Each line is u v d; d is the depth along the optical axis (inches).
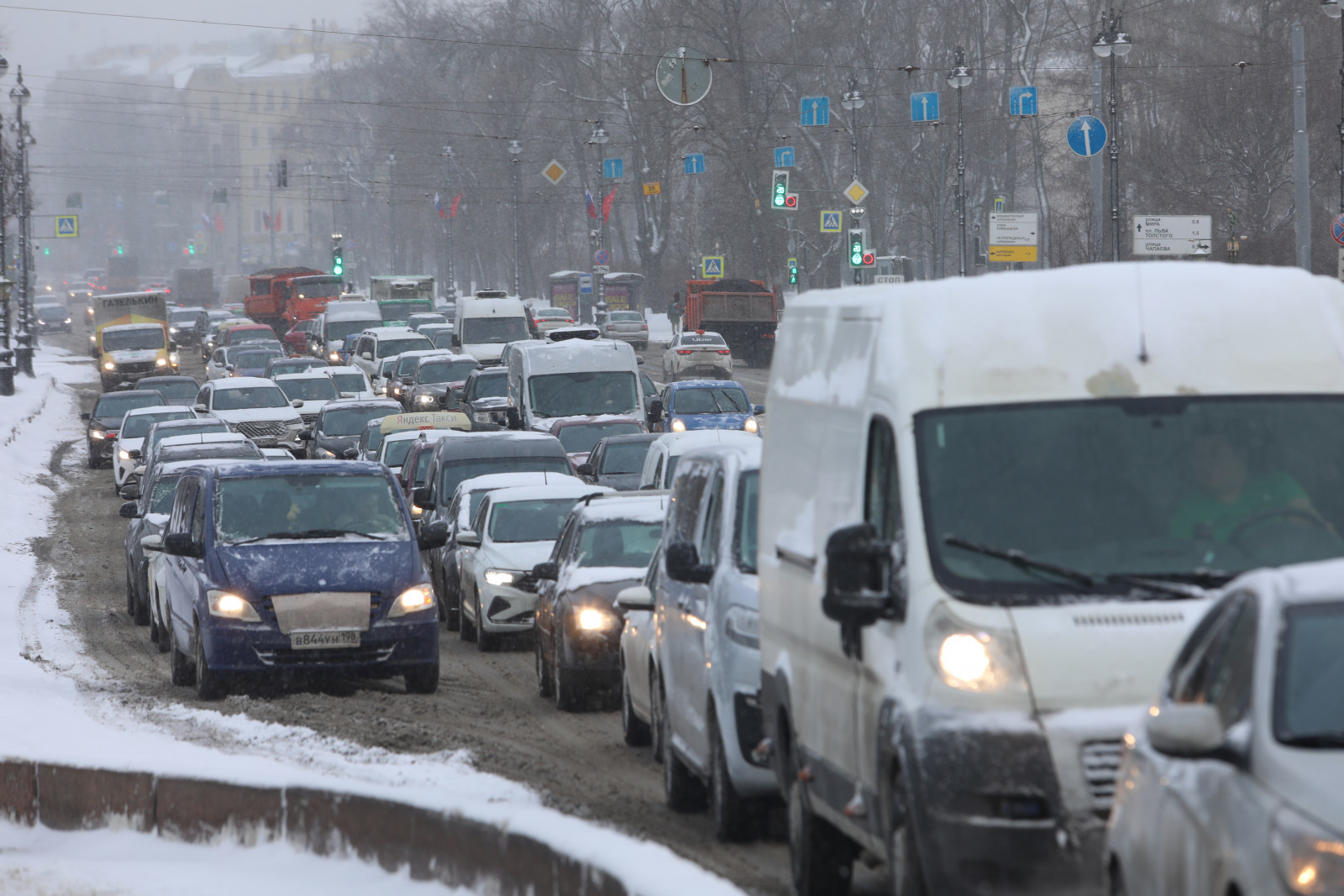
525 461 3358.8
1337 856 557.6
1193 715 639.1
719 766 1266.0
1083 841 783.1
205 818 1336.1
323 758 1665.8
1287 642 642.8
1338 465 883.4
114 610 3179.1
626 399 4505.4
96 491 5477.4
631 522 2103.8
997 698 803.4
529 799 1434.5
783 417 1125.1
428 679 2159.2
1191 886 642.8
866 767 908.0
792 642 1064.8
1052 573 834.8
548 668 2080.5
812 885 1048.8
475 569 2568.9
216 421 4923.7
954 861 794.8
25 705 2042.3
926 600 835.4
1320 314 936.3
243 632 2095.2
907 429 890.7
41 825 1508.4
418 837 1121.4
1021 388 904.3
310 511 2252.7
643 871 869.8
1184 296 932.0
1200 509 866.1
